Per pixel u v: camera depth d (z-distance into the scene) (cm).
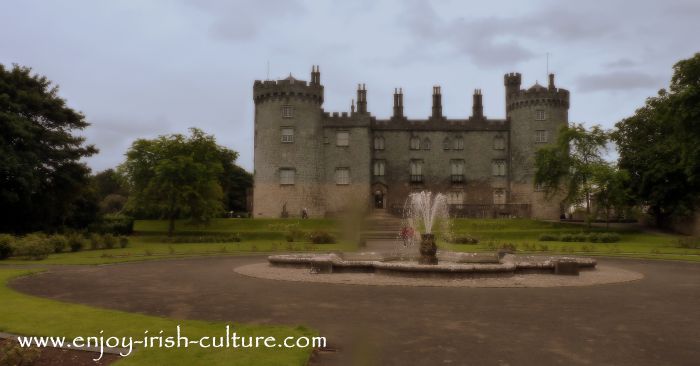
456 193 6644
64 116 4369
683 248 3550
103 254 2908
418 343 938
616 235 4288
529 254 2959
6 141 3762
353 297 1412
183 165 4441
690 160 4003
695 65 3869
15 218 4125
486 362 827
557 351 888
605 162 5091
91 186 5159
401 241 4075
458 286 1605
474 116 6738
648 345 928
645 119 5412
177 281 1770
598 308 1257
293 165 6109
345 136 6438
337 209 6325
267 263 2364
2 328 988
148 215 6312
